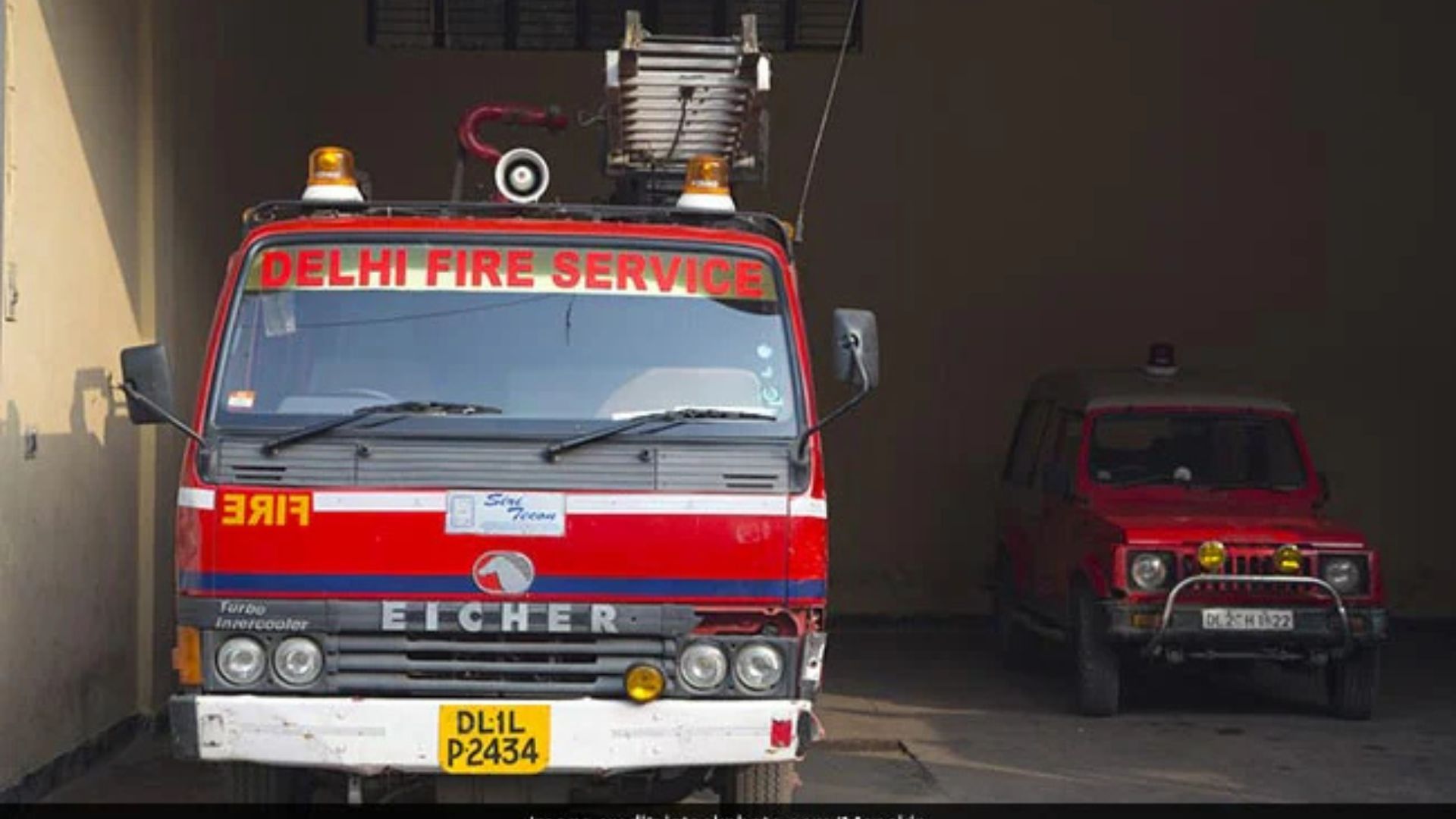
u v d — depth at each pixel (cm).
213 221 1497
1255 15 2023
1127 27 2019
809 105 1997
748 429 855
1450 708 1528
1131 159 2019
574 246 888
